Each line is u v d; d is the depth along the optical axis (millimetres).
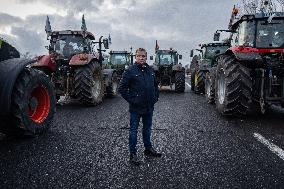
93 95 8719
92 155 3865
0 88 4387
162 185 2908
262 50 6605
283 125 5707
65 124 5922
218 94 7086
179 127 5559
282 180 3008
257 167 3371
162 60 16625
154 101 3906
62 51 9297
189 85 20328
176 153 3934
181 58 16734
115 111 7727
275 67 6234
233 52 6301
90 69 8445
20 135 4785
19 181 3029
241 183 2939
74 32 9234
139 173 3230
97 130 5348
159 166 3449
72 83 8719
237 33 7406
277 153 3877
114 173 3234
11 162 3600
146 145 3898
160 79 14625
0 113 4383
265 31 6676
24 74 4762
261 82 6270
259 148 4113
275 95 6242
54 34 9305
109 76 10938
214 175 3146
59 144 4402
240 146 4223
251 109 7781
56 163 3559
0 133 5188
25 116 4691
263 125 5707
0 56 4680
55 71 8695
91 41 9969
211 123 5926
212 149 4090
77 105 9023
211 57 13164
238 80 6168
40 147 4250
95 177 3121
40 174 3211
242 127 5523
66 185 2928
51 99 5434
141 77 3814
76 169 3357
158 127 5574
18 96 4605
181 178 3078
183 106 8688
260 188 2828
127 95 3771
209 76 9469
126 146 4285
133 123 3725
